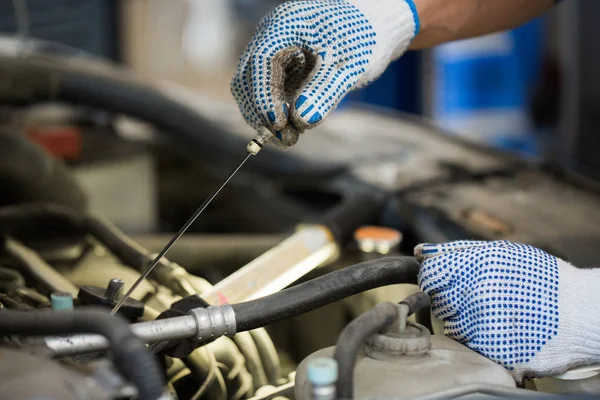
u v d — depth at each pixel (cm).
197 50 403
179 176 210
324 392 59
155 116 180
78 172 182
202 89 400
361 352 71
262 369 89
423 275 78
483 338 74
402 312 70
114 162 188
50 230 117
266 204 176
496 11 110
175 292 97
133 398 67
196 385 87
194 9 393
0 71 174
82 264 113
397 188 147
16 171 139
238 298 92
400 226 141
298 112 87
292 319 118
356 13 94
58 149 183
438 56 322
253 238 127
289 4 93
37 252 115
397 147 174
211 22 402
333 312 114
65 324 58
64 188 144
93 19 261
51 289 99
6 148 138
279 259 104
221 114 191
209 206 197
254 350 89
